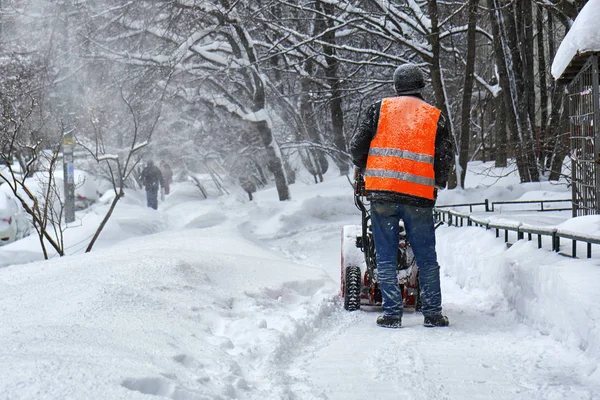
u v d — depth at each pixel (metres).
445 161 6.88
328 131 37.19
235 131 34.56
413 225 6.81
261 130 28.77
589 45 7.57
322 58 32.19
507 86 25.66
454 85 34.91
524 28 27.38
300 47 30.59
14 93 23.33
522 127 26.17
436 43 24.50
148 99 29.69
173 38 29.02
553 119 24.44
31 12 30.34
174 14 28.69
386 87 34.44
